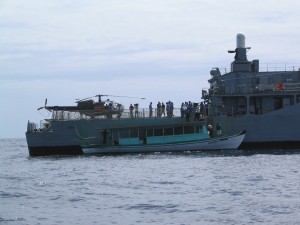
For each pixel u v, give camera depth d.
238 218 25.62
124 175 45.94
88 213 27.92
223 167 50.09
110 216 27.05
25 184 41.38
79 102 75.62
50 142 73.62
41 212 28.44
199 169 48.91
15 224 25.44
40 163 62.72
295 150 71.12
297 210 27.16
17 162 66.75
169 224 24.89
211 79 81.00
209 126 73.56
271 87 75.31
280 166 50.38
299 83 74.69
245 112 77.00
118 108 74.75
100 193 35.09
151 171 48.62
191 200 31.17
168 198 32.22
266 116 73.25
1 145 180.62
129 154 70.88
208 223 24.83
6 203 31.64
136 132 73.06
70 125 73.62
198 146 72.25
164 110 74.75
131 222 25.52
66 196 33.97
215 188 35.91
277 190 34.28
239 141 72.00
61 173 49.50
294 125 72.69
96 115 74.69
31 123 75.56
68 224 25.34
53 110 74.50
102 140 73.38
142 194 34.22
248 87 77.50
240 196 31.98
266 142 73.25
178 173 46.19
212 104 76.56
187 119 73.94
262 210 27.31
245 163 53.66
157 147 72.31
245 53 80.00
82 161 62.66
